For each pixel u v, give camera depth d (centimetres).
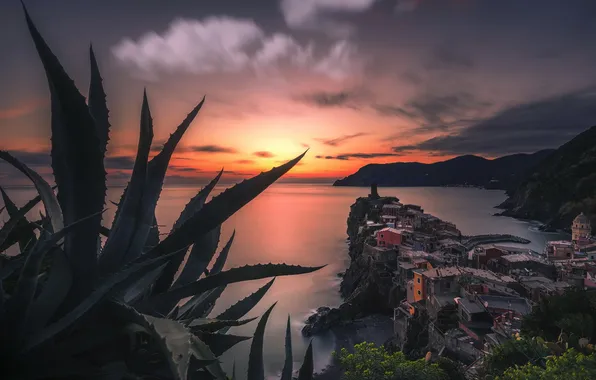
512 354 2070
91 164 179
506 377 1597
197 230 191
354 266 9106
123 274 171
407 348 5444
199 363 156
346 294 8844
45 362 154
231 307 271
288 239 16738
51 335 152
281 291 8944
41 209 257
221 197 195
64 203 182
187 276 253
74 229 177
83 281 176
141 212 225
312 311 7619
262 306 7812
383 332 6681
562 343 2131
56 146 181
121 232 218
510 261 7706
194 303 258
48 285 171
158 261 179
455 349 4241
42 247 150
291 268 201
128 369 167
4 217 255
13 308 149
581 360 1416
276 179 194
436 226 12069
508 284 5762
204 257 266
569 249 9619
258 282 9688
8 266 210
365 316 7488
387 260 8725
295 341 6125
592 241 11950
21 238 262
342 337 6406
